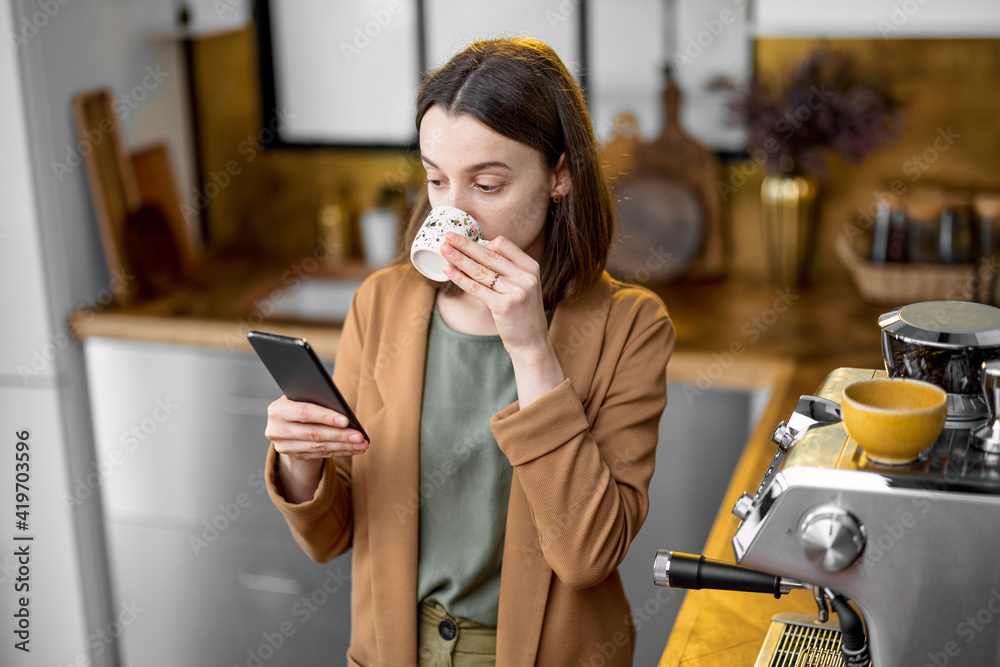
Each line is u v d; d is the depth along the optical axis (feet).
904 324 2.83
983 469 2.55
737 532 2.71
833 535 2.53
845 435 2.78
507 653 3.63
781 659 3.31
